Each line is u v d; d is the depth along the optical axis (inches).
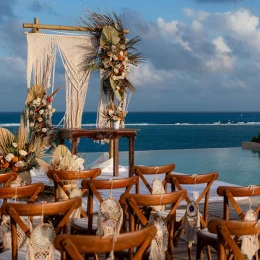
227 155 568.7
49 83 339.0
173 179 180.5
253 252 140.6
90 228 165.9
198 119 4202.8
